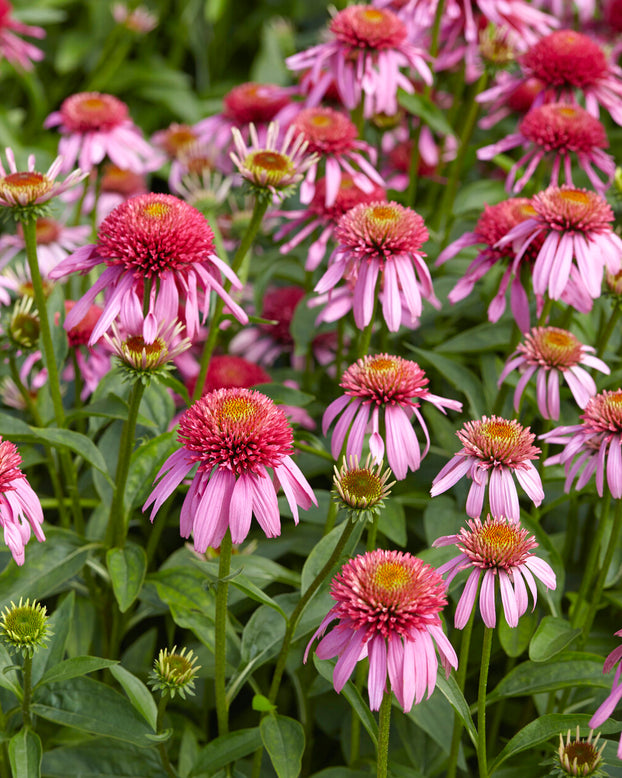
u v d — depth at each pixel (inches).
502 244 52.8
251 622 49.1
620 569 52.9
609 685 47.7
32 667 47.9
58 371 53.4
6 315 54.3
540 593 50.6
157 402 53.7
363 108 60.4
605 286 53.2
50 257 64.4
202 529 44.8
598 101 60.3
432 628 44.1
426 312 58.1
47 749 52.3
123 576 50.1
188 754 51.2
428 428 57.4
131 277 48.7
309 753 52.6
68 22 110.1
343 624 44.1
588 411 48.5
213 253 49.9
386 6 68.2
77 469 56.9
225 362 57.4
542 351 51.0
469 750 51.9
